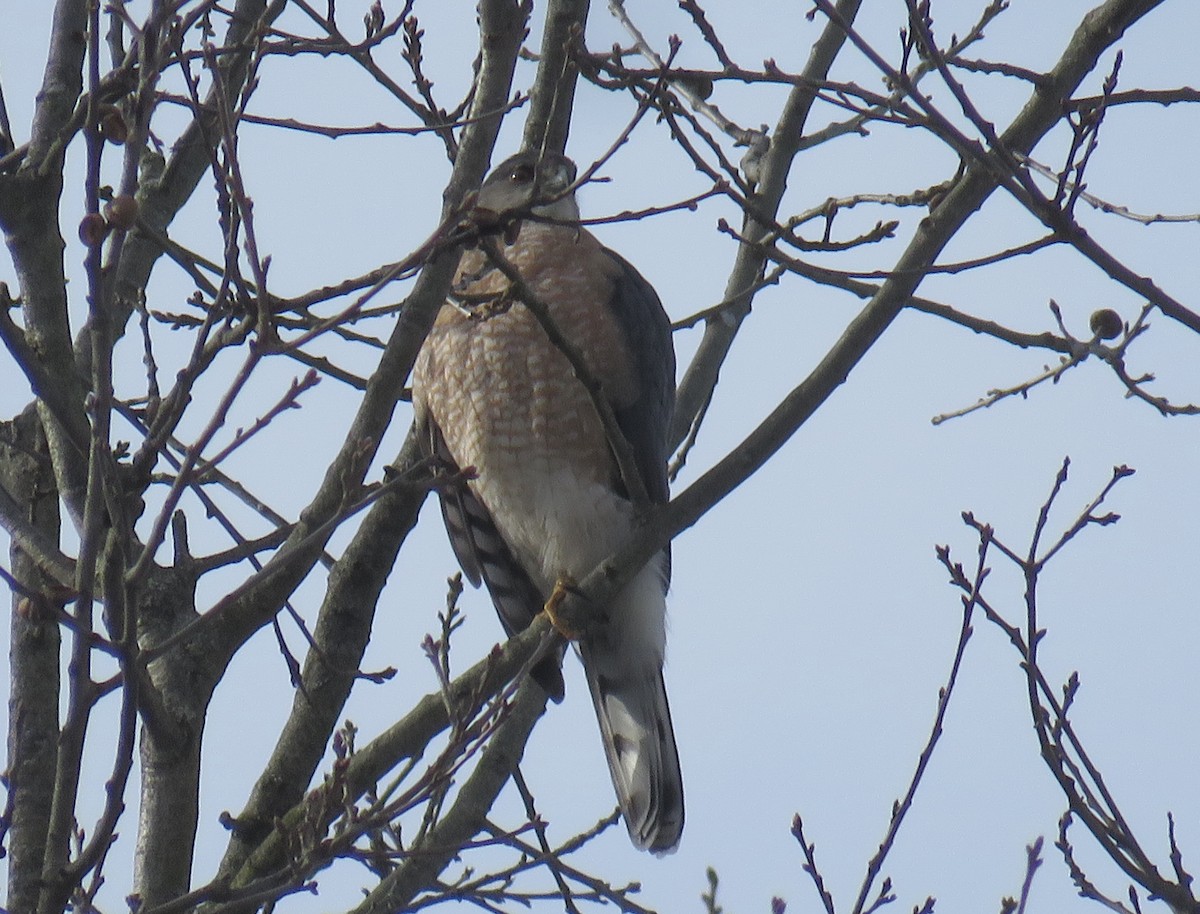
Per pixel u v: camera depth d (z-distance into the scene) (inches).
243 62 336.5
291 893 265.9
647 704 421.4
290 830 293.1
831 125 431.5
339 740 283.6
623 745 419.2
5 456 352.2
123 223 222.4
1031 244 314.5
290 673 324.8
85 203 223.3
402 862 325.1
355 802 310.5
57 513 348.8
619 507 431.5
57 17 324.8
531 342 432.8
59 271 305.7
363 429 319.6
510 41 339.0
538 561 449.7
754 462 343.3
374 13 373.1
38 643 327.0
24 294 303.6
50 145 311.6
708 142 354.6
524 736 358.0
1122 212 356.5
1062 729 309.3
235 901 263.4
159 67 252.2
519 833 313.9
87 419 300.7
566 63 341.7
